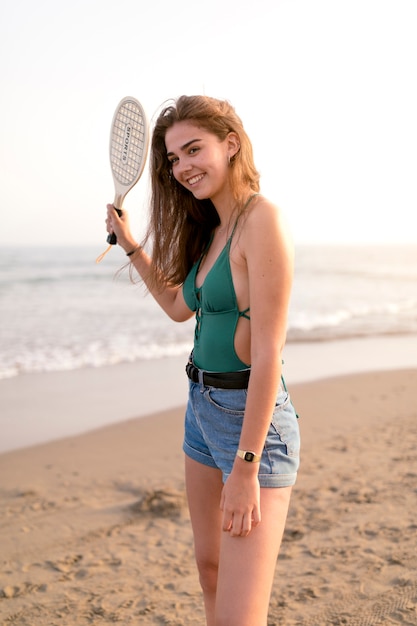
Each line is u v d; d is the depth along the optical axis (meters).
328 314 20.41
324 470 5.28
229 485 1.94
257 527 1.97
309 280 39.69
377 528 3.98
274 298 1.94
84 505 4.86
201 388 2.16
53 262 48.56
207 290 2.10
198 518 2.36
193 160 2.15
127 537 4.23
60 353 12.58
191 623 3.13
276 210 2.03
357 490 4.70
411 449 5.71
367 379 9.66
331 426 6.88
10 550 4.07
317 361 11.75
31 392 9.21
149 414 7.90
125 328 16.38
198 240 2.42
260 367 1.91
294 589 3.34
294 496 4.70
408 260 72.94
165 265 2.49
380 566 3.47
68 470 5.75
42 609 3.34
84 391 9.28
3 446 6.53
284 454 2.06
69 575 3.71
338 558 3.64
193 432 2.30
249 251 1.99
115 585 3.57
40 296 25.92
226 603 1.94
